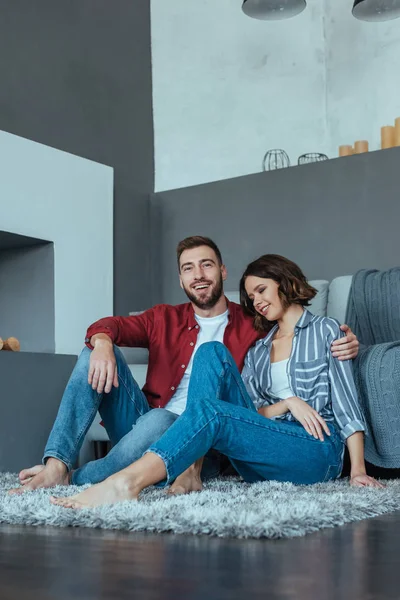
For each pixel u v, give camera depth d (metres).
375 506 1.65
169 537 1.33
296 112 4.79
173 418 2.15
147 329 2.53
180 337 2.52
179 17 4.81
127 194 4.39
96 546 1.25
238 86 4.80
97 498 1.63
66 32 4.13
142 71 4.66
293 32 4.83
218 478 2.39
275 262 2.40
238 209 4.13
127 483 1.65
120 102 4.45
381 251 3.68
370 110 4.65
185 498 1.67
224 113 4.79
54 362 3.30
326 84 4.79
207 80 4.80
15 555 1.18
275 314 2.39
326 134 4.77
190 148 4.73
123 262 4.29
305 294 2.38
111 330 2.36
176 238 4.37
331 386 2.27
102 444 3.35
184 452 1.73
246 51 4.82
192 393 2.08
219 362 2.09
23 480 2.12
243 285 2.52
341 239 3.79
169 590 0.93
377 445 2.41
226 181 4.20
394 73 4.60
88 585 0.96
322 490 1.94
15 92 3.78
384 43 4.64
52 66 4.02
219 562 1.10
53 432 2.14
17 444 3.09
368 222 3.73
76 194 3.96
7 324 3.88
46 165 3.78
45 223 3.74
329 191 3.85
